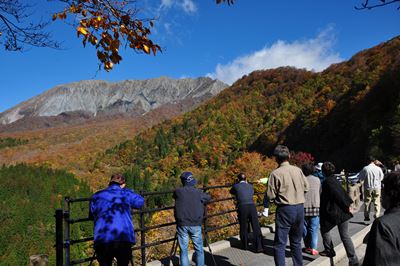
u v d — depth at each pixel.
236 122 156.12
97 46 3.36
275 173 5.16
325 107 88.50
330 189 5.64
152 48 3.54
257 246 6.88
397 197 2.53
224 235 10.77
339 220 5.60
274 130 108.69
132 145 175.12
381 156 44.59
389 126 45.75
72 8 3.33
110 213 4.48
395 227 2.38
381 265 2.36
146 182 100.25
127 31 3.42
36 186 82.38
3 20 3.60
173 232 15.98
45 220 69.19
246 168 38.59
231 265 6.16
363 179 9.73
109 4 3.40
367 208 9.70
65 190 87.25
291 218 5.04
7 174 85.50
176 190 5.53
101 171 152.88
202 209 5.54
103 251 4.39
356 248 7.20
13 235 62.44
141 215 5.88
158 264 6.06
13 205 72.25
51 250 58.00
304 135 88.50
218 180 43.62
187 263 5.38
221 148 128.62
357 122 66.94
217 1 3.25
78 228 43.53
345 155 61.16
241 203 7.06
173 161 128.38
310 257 6.40
